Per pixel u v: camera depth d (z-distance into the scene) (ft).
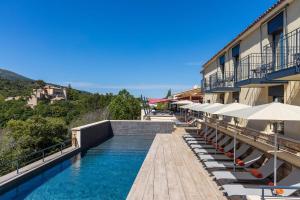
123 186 46.11
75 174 53.21
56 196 41.50
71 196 41.57
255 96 49.83
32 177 47.57
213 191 32.12
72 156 67.00
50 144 71.26
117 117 125.29
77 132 72.59
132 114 129.59
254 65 49.14
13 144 66.44
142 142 91.30
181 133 86.22
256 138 45.50
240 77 57.11
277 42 42.32
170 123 106.32
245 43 55.31
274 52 39.63
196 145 59.41
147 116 129.49
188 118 117.91
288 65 35.94
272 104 28.66
